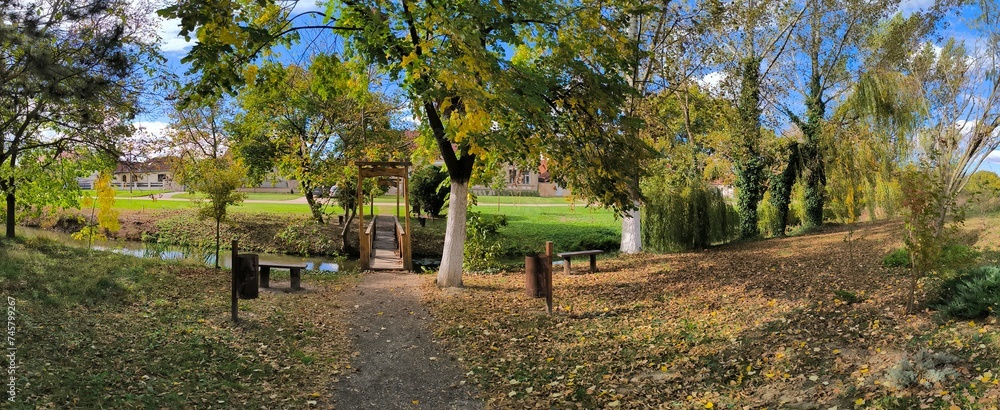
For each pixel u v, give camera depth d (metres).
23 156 16.19
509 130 9.67
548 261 9.44
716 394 5.61
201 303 9.38
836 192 22.53
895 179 21.06
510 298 11.10
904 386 4.96
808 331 7.09
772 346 6.72
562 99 10.37
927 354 5.44
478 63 8.01
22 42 7.49
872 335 6.55
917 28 16.55
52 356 5.76
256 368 6.43
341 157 24.45
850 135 20.39
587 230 30.61
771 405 5.16
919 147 17.19
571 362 7.03
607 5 11.62
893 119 17.94
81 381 5.21
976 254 7.57
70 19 8.25
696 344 7.25
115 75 8.68
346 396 6.00
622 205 11.25
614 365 6.79
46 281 9.30
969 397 4.49
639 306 9.90
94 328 7.08
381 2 9.22
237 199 15.23
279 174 28.22
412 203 32.53
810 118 21.53
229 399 5.47
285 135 24.70
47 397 4.73
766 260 14.16
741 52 19.88
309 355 7.18
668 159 20.12
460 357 7.36
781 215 22.67
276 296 10.94
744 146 20.61
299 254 24.00
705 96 18.45
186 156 24.69
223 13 7.23
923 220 7.23
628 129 10.65
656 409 5.43
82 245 17.97
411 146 27.20
